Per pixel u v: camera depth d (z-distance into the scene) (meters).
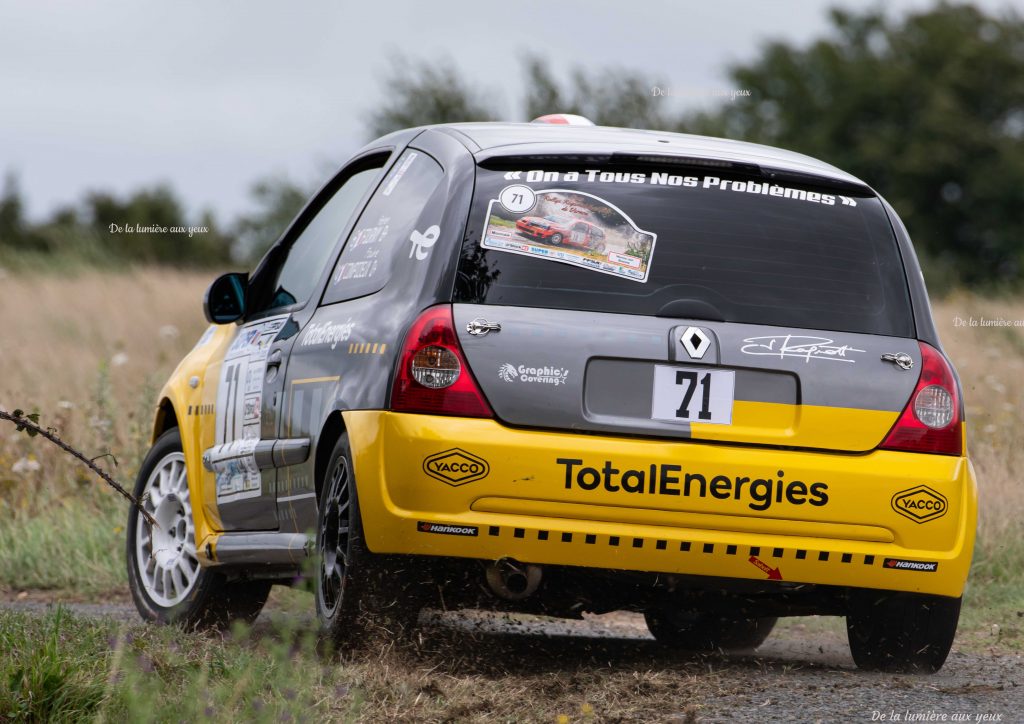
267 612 26.77
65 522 32.84
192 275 84.44
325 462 19.59
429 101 107.25
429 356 17.66
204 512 23.88
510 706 16.30
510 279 18.12
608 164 18.91
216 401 23.61
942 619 19.36
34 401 42.34
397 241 19.59
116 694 15.20
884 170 195.00
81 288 75.50
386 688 16.72
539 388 17.62
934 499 18.22
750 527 17.75
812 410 18.08
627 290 18.25
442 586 18.27
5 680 15.38
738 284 18.47
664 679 18.22
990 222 187.25
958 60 195.62
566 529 17.44
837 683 18.27
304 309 21.72
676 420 17.80
